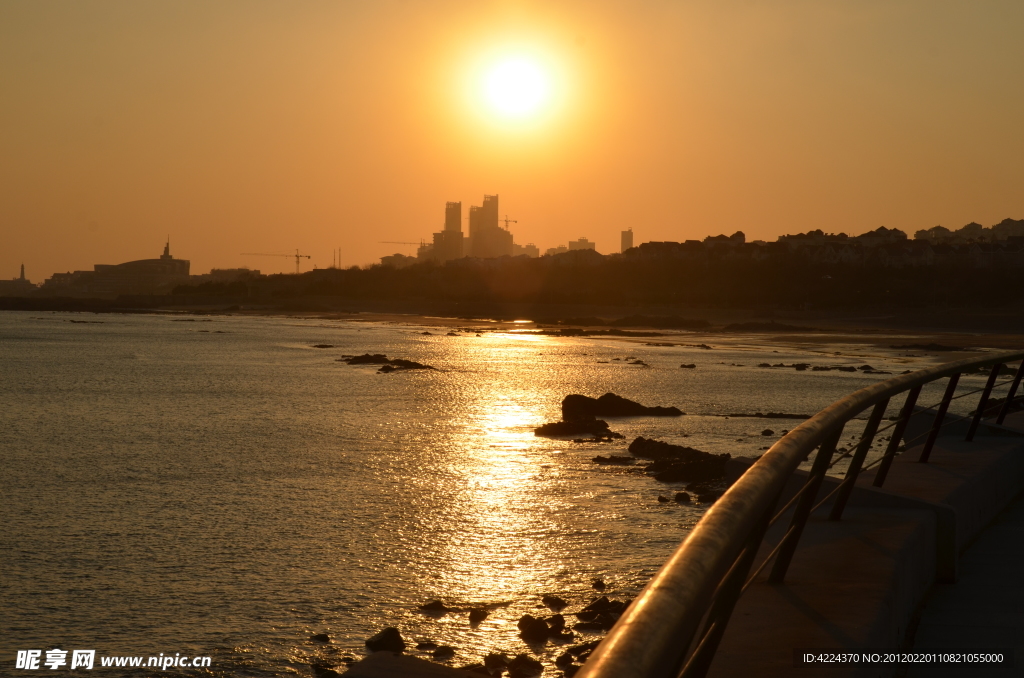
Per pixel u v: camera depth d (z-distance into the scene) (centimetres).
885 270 16250
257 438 2934
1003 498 703
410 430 3136
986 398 802
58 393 4519
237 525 1705
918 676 363
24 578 1372
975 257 16650
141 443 2834
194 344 9312
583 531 1602
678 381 5472
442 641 1085
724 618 230
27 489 2069
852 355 8506
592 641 1042
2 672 1025
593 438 2886
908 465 671
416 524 1689
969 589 483
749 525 186
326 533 1634
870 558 405
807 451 265
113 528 1689
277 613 1207
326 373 5875
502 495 1947
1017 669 365
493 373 5953
